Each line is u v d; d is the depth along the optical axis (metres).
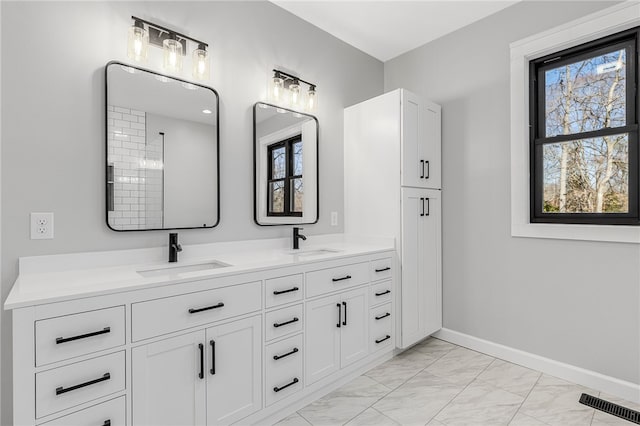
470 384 2.13
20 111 1.47
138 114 1.78
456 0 2.38
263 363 1.67
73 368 1.13
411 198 2.55
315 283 1.93
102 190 1.67
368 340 2.27
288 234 2.49
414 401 1.94
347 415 1.81
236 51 2.21
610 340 2.03
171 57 1.83
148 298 1.30
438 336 2.90
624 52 2.05
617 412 1.82
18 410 1.04
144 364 1.29
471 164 2.68
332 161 2.82
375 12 2.53
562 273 2.22
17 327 1.04
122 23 1.74
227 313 1.54
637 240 1.92
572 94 2.25
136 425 1.27
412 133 2.55
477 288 2.65
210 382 1.47
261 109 2.32
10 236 1.45
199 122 2.01
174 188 1.91
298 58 2.57
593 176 2.17
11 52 1.45
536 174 2.40
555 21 2.24
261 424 1.69
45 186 1.52
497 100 2.52
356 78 3.03
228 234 2.16
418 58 3.03
